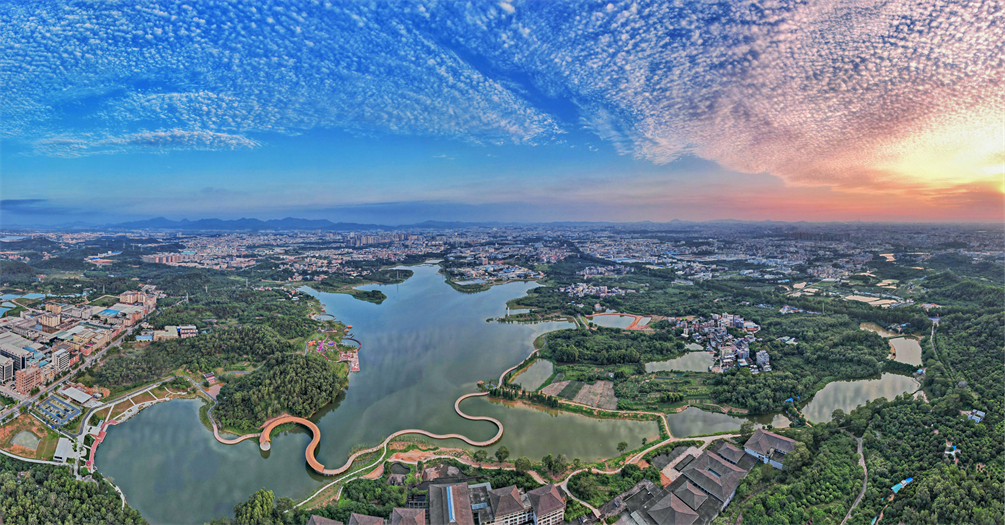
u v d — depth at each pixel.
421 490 194.88
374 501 189.25
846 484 189.00
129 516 184.50
